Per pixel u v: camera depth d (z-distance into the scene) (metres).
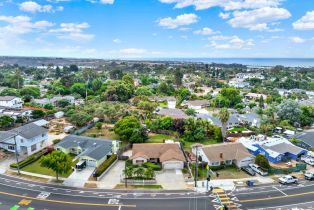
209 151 64.69
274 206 46.22
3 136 69.38
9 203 45.62
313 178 57.06
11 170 58.69
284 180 54.78
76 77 195.38
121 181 54.19
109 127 94.44
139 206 45.50
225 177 57.84
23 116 99.50
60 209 44.12
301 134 84.06
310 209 45.41
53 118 104.44
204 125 85.44
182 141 78.94
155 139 81.75
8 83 172.88
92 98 137.00
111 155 66.12
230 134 88.31
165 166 60.94
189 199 48.19
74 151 69.25
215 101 142.25
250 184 53.72
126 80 167.62
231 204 46.62
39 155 65.44
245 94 175.12
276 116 105.25
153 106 114.25
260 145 72.75
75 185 52.56
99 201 46.91
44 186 51.97
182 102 145.00
